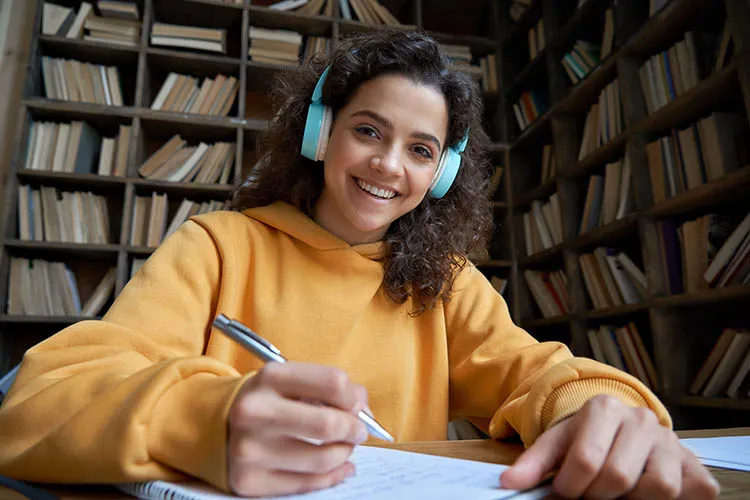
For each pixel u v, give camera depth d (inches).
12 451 16.3
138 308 26.5
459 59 127.6
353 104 32.5
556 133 104.5
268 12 112.1
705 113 72.6
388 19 120.6
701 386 66.9
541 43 115.7
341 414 13.8
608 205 86.9
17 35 99.7
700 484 13.9
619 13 88.5
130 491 15.1
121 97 105.1
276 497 13.5
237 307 32.1
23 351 99.5
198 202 108.5
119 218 106.8
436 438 33.4
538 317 113.9
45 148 98.4
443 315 37.0
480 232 43.8
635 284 80.3
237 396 14.2
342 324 32.3
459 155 36.7
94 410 15.7
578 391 20.3
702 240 67.2
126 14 107.3
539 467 14.9
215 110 108.0
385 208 32.9
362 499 12.9
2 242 90.9
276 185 39.4
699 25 75.0
